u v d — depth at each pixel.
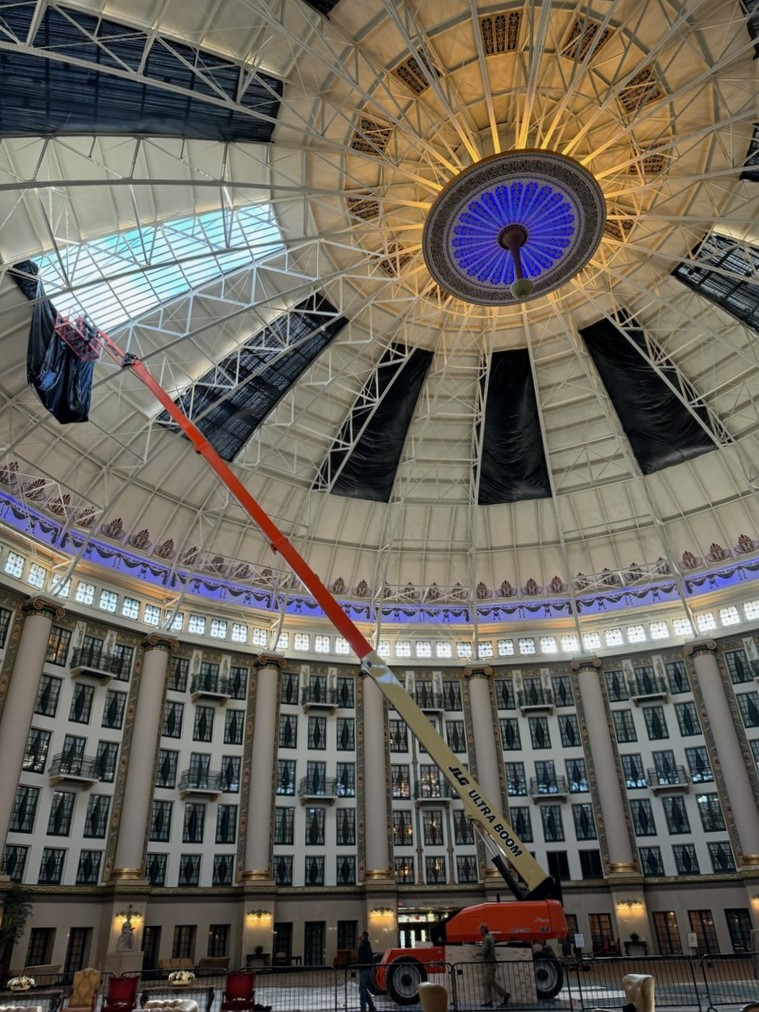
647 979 12.38
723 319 33.97
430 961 17.78
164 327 31.58
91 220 26.78
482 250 25.44
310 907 34.81
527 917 18.50
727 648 39.16
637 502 41.41
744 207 29.05
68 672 33.12
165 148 25.39
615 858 36.34
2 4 18.83
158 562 38.06
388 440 38.97
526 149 22.02
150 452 35.53
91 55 20.81
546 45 24.72
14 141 23.45
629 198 29.83
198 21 21.45
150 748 33.91
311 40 23.14
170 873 32.91
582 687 40.59
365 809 37.47
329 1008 18.34
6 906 26.80
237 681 38.38
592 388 35.31
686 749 38.19
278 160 27.09
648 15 23.66
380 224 27.80
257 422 36.47
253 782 36.03
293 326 33.72
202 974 29.11
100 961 29.59
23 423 31.80
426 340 35.50
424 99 26.25
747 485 38.56
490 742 39.69
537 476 41.22
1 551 31.81
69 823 30.97
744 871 34.19
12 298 27.69
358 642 20.47
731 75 25.17
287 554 21.47
